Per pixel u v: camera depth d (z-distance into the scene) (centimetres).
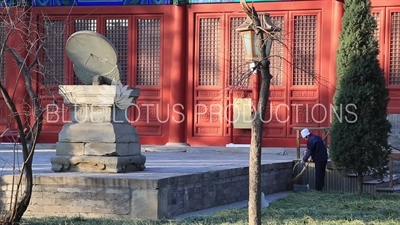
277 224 1283
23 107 2558
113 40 2667
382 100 1784
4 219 1248
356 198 1744
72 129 1539
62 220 1338
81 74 1571
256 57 1308
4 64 2667
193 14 2602
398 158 1848
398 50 2370
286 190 2023
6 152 2403
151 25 2645
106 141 1518
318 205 1617
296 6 2492
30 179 1233
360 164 1786
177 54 2602
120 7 2652
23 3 1936
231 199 1705
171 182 1428
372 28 1778
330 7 2461
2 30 1902
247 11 1065
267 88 1048
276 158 2212
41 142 2706
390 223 1309
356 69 1769
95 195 1413
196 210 1535
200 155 2338
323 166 1959
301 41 2497
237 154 2416
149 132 2655
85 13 2667
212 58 2595
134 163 1575
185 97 2623
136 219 1366
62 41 2672
